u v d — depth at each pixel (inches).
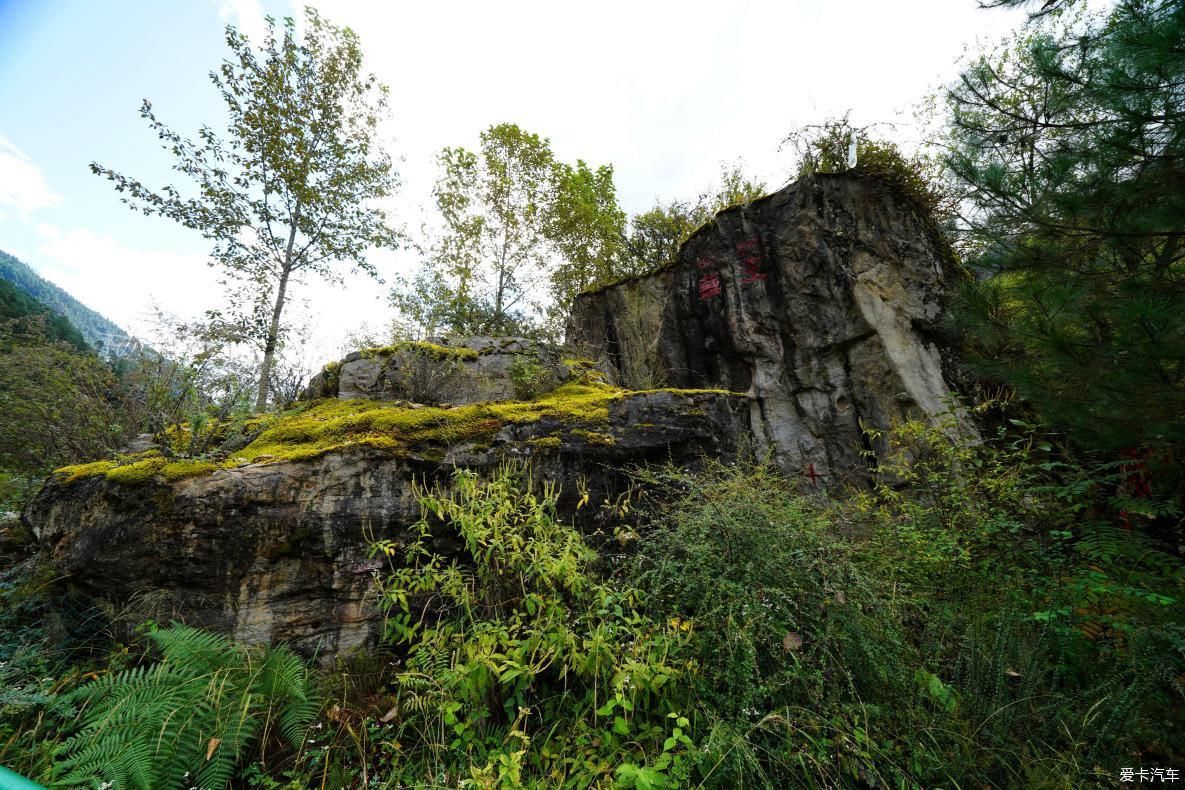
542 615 79.8
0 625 91.6
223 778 62.4
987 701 72.1
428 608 97.8
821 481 191.8
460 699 73.1
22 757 65.8
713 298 236.5
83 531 97.0
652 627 79.2
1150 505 106.6
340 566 97.0
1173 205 90.2
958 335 191.9
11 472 174.9
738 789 59.1
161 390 131.9
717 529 88.1
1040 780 62.6
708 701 72.7
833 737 66.1
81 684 82.6
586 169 401.4
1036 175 114.2
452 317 313.0
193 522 93.3
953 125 138.9
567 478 120.3
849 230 212.5
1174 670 66.5
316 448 109.6
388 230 334.0
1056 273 111.1
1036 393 114.6
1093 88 98.0
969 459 128.4
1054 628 81.4
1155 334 84.9
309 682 83.1
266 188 299.1
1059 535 106.9
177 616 89.4
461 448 116.6
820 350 206.2
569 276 377.1
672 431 135.9
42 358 216.8
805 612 76.8
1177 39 79.0
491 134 372.8
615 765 65.9
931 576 104.9
